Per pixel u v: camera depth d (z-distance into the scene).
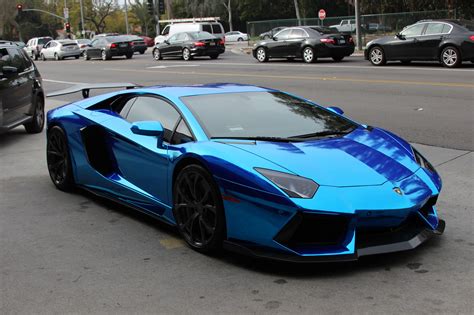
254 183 3.64
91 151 5.52
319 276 3.71
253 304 3.35
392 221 3.70
